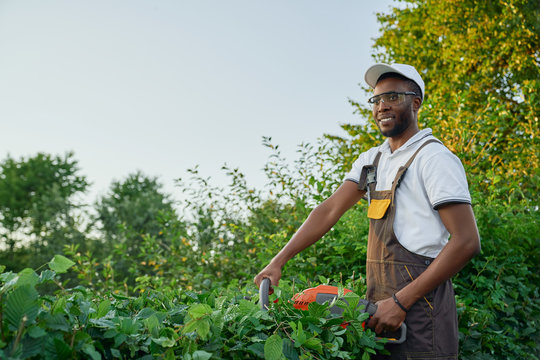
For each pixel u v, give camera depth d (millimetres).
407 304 1713
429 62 10562
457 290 3145
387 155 1998
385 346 1800
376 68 2039
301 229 2146
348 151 4684
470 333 2656
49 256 15977
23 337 1119
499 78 8938
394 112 2000
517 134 4969
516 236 3412
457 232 1721
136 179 25938
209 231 5086
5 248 29562
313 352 1500
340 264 3314
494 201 3604
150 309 1534
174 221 5023
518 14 8789
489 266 3096
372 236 1947
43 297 1320
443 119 4633
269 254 3678
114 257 11906
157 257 4941
